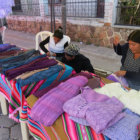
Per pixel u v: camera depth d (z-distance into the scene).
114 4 4.80
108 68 3.93
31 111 1.30
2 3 3.24
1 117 2.53
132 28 4.68
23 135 1.96
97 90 1.46
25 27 8.17
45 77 1.66
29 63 1.92
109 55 4.62
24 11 8.14
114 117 1.03
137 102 1.25
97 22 5.36
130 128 0.97
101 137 1.02
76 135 1.11
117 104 1.22
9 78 1.64
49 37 3.20
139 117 1.14
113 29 5.07
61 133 1.18
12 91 1.64
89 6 5.85
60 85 1.50
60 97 1.34
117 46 2.06
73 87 1.46
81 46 5.55
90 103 1.16
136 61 1.89
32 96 1.49
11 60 2.02
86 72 1.91
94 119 1.00
